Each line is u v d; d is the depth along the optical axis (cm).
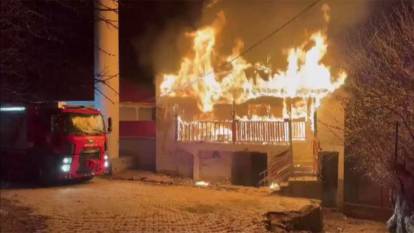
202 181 2055
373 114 1354
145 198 1600
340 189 1756
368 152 1449
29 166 1923
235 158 1978
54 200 1558
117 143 2231
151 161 2325
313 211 1472
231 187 1877
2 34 1203
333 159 1766
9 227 1191
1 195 1655
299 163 1975
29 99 2202
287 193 1747
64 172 1831
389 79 1253
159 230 1188
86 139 1888
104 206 1460
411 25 1438
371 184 1698
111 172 2183
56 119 1850
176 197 1620
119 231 1173
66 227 1202
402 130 1160
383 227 1547
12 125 1992
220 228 1213
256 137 2036
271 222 1327
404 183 1038
